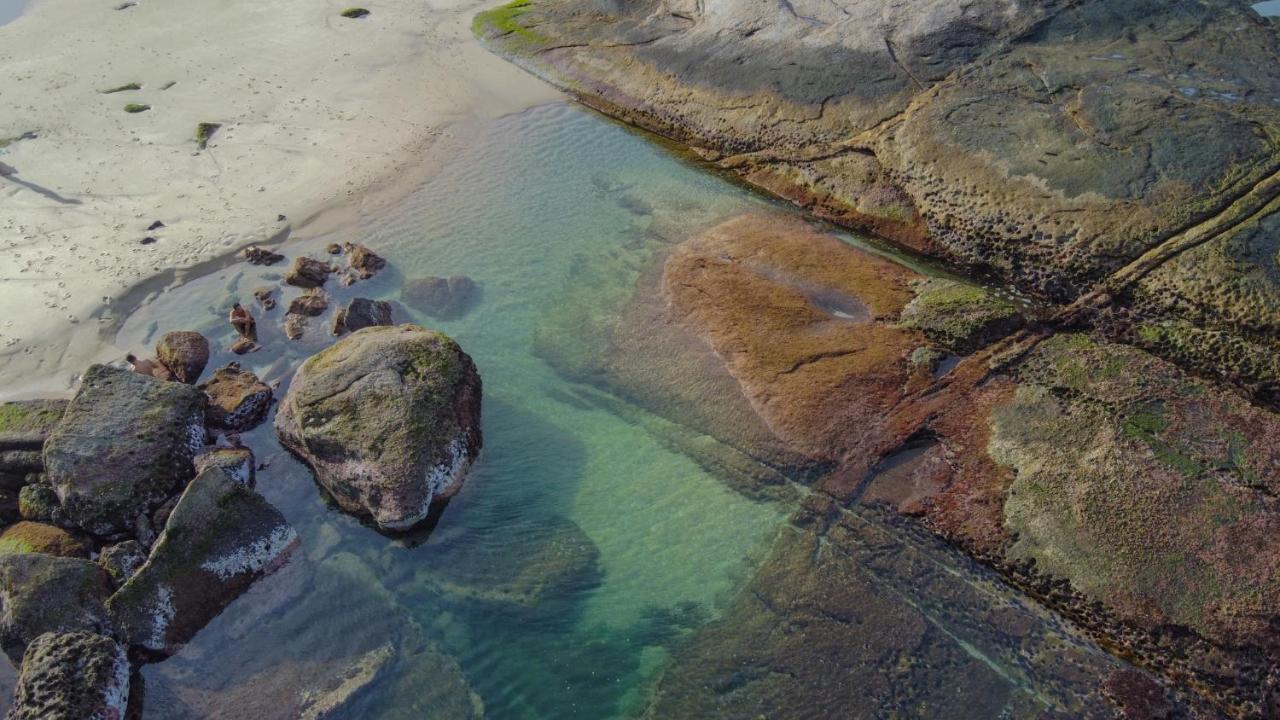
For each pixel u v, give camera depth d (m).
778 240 10.95
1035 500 7.63
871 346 9.21
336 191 12.41
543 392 9.60
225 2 17.05
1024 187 10.39
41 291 10.50
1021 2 12.44
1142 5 12.13
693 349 9.61
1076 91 11.10
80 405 8.38
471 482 8.62
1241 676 6.54
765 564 7.77
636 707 6.93
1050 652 6.96
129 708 6.91
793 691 6.89
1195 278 9.07
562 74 14.85
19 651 7.11
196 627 7.40
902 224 11.23
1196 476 7.43
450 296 10.73
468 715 6.92
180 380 9.46
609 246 11.44
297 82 14.66
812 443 8.46
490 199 12.35
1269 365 8.52
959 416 8.46
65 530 7.93
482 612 7.59
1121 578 7.05
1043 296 10.14
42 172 12.38
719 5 14.34
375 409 8.42
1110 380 8.35
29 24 16.03
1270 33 11.60
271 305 10.52
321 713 6.89
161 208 11.90
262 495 8.39
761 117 12.76
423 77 14.95
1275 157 9.62
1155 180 9.81
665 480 8.59
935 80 11.98
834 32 13.06
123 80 14.47
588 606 7.61
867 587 7.47
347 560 7.96
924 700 6.75
